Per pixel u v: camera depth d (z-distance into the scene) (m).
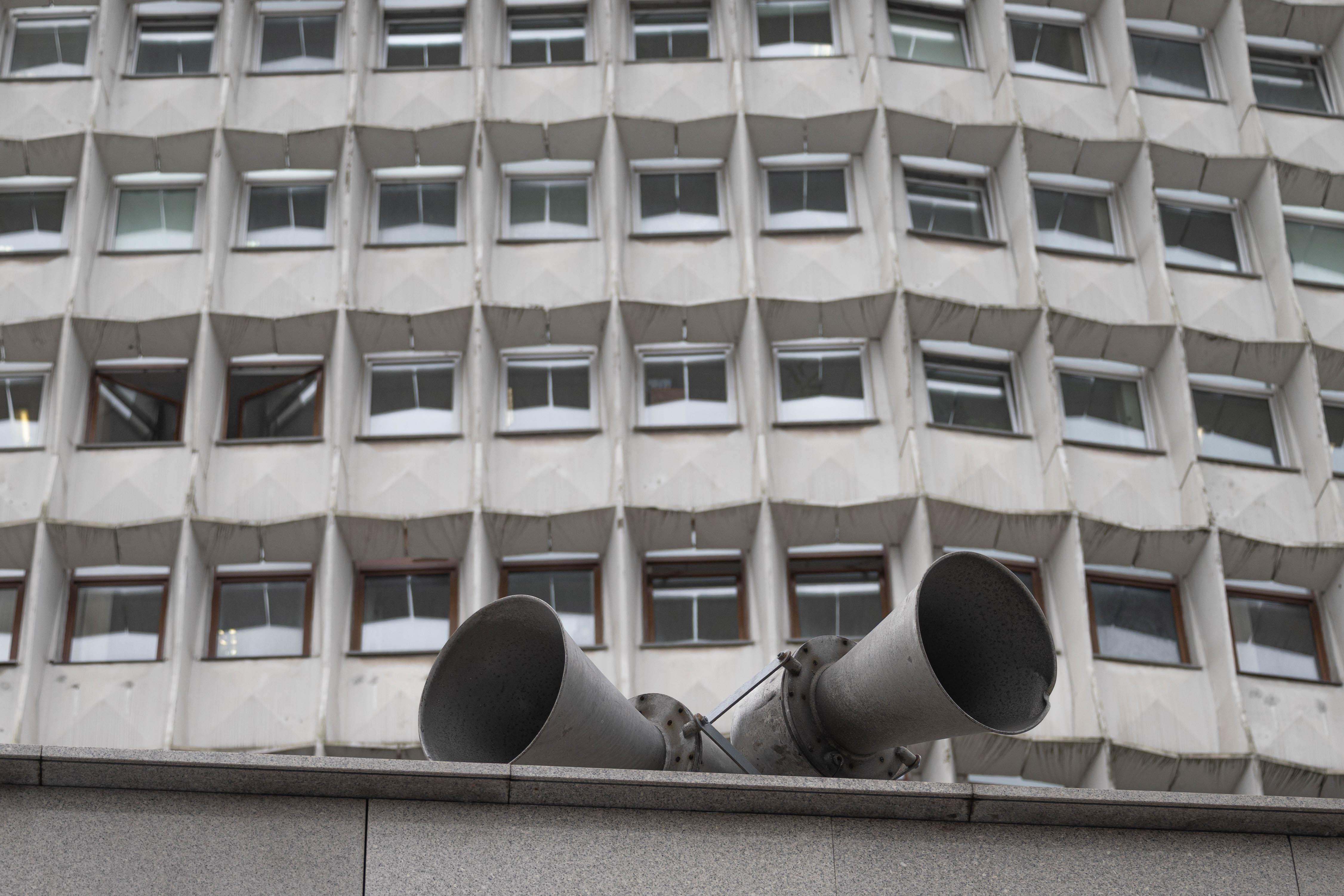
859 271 26.53
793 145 27.58
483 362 25.27
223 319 25.30
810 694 8.34
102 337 25.39
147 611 23.91
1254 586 25.34
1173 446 25.61
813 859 7.33
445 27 29.20
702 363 26.16
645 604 24.12
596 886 7.19
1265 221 27.95
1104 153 27.80
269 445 24.77
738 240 26.73
